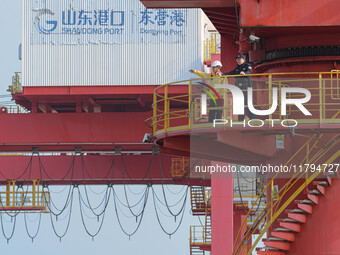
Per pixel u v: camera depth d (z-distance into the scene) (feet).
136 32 163.22
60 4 164.45
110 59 163.43
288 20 80.43
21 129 172.65
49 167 193.77
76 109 173.99
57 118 172.35
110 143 172.65
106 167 191.83
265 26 80.64
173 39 162.40
